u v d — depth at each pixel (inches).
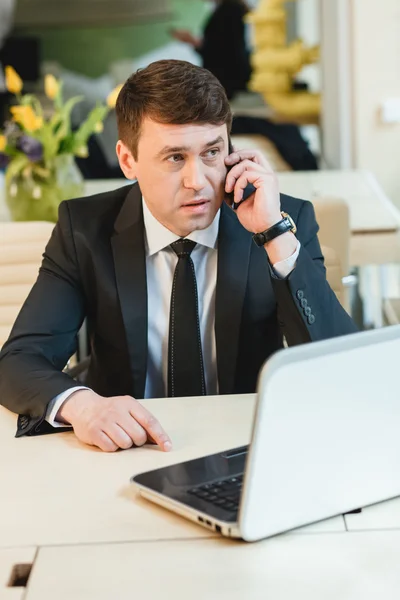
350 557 50.8
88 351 150.8
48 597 48.1
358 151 236.4
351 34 230.5
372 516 55.7
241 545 52.5
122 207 88.8
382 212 150.7
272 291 86.1
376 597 46.8
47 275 87.9
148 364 88.0
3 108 228.1
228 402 75.9
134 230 86.9
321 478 53.7
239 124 233.3
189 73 75.6
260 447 50.1
